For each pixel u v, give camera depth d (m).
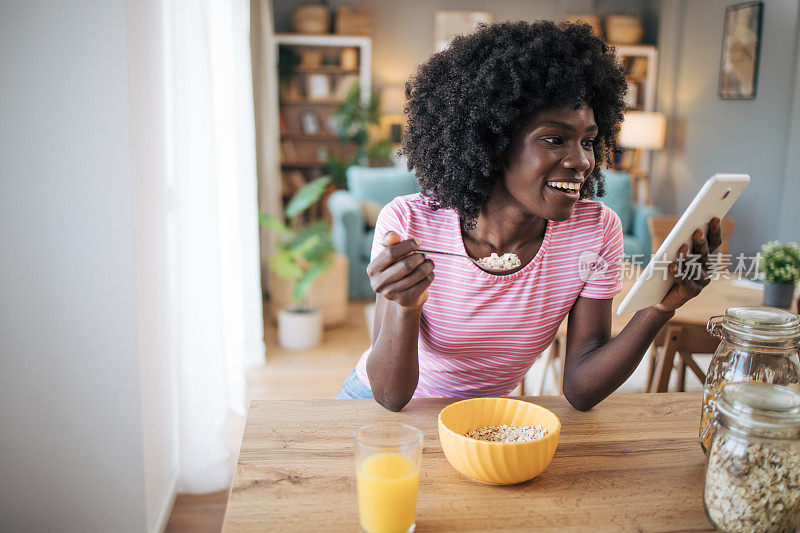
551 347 2.31
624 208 5.13
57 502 1.92
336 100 6.92
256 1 5.44
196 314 2.41
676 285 1.02
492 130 1.10
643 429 1.15
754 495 0.78
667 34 6.45
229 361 3.27
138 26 1.93
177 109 2.32
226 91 3.32
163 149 2.32
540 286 1.21
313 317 4.28
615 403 1.26
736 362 0.97
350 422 1.15
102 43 1.77
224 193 3.21
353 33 6.77
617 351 1.14
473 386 1.32
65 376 1.87
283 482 0.96
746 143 5.12
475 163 1.13
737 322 0.96
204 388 2.45
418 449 0.83
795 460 0.77
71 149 1.80
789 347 0.94
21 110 1.78
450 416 1.04
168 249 2.40
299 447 1.06
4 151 1.78
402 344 1.11
